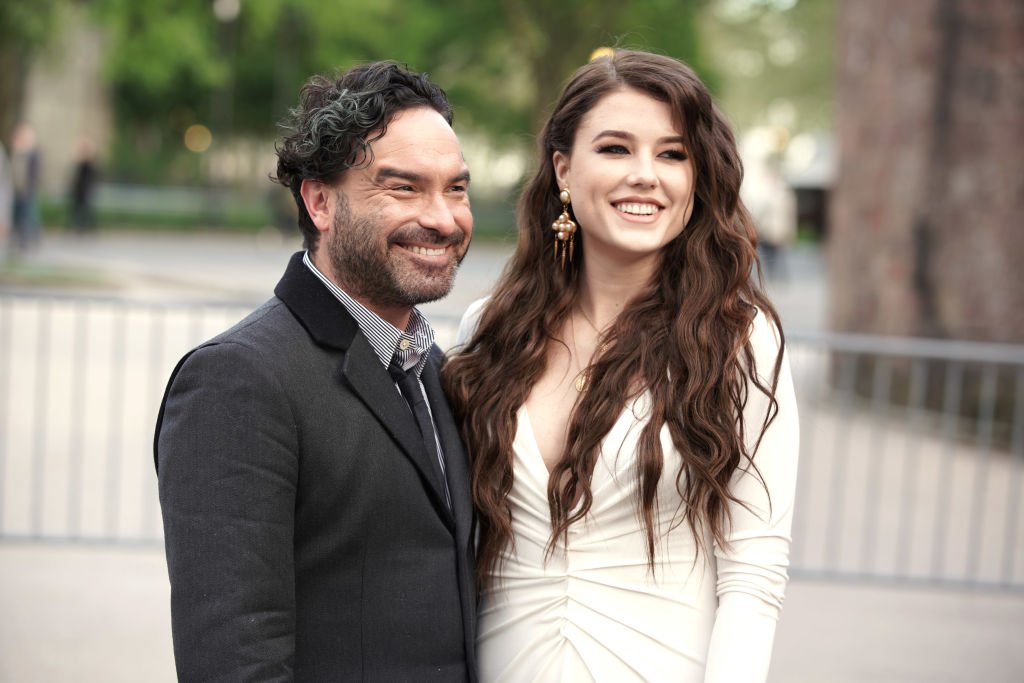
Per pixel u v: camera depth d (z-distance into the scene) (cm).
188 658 248
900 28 1218
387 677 275
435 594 283
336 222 282
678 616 308
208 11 4172
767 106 6119
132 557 695
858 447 1044
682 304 318
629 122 314
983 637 631
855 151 1280
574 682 307
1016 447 880
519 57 3844
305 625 268
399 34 3928
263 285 2186
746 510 306
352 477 271
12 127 3275
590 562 310
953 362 912
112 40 3828
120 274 2238
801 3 5106
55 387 1127
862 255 1260
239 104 5050
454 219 285
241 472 254
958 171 1175
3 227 2255
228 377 259
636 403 312
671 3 3575
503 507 318
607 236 318
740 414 309
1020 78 1150
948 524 830
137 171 4631
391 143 277
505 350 335
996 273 1155
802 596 686
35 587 638
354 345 279
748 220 327
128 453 906
